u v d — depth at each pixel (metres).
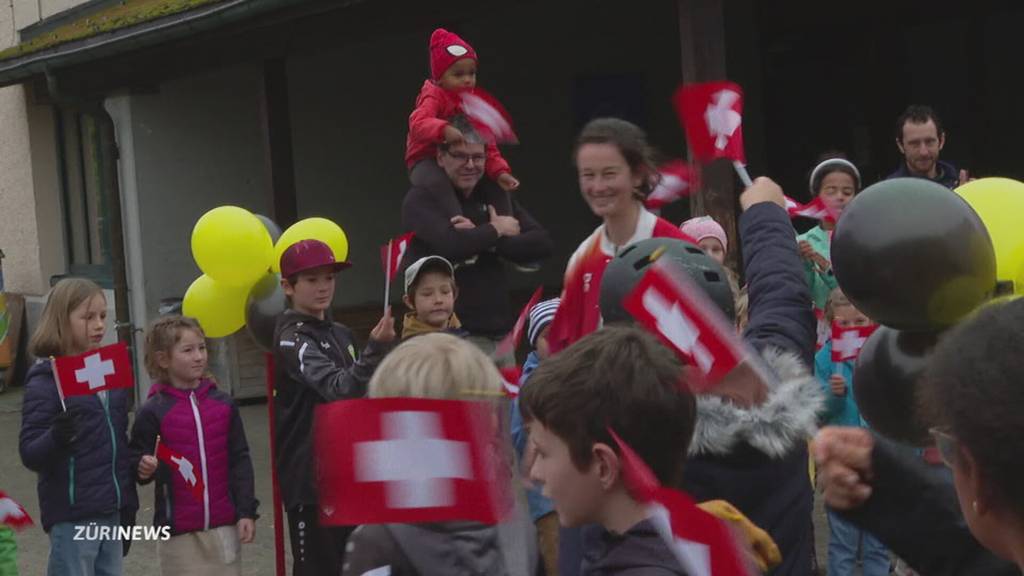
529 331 5.44
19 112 18.53
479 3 10.58
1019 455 1.53
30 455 6.13
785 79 15.09
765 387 2.94
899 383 2.59
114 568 6.44
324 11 10.95
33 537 9.31
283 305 6.52
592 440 2.41
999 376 1.56
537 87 16.50
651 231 4.21
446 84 6.23
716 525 2.26
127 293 15.05
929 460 2.30
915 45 14.42
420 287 5.55
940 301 2.50
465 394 2.84
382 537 2.90
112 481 6.28
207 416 6.33
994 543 1.61
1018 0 13.36
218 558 6.32
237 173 15.20
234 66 13.54
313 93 15.67
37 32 17.98
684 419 2.46
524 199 16.53
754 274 3.42
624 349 2.48
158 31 12.44
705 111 3.59
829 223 6.59
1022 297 1.65
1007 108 14.04
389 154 16.06
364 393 5.45
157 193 14.84
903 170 7.45
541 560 3.13
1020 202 3.31
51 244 18.34
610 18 16.62
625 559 2.39
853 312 5.83
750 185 3.61
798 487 3.12
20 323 18.45
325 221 6.70
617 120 4.23
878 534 2.30
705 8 8.55
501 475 2.55
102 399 6.27
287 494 5.89
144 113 14.73
